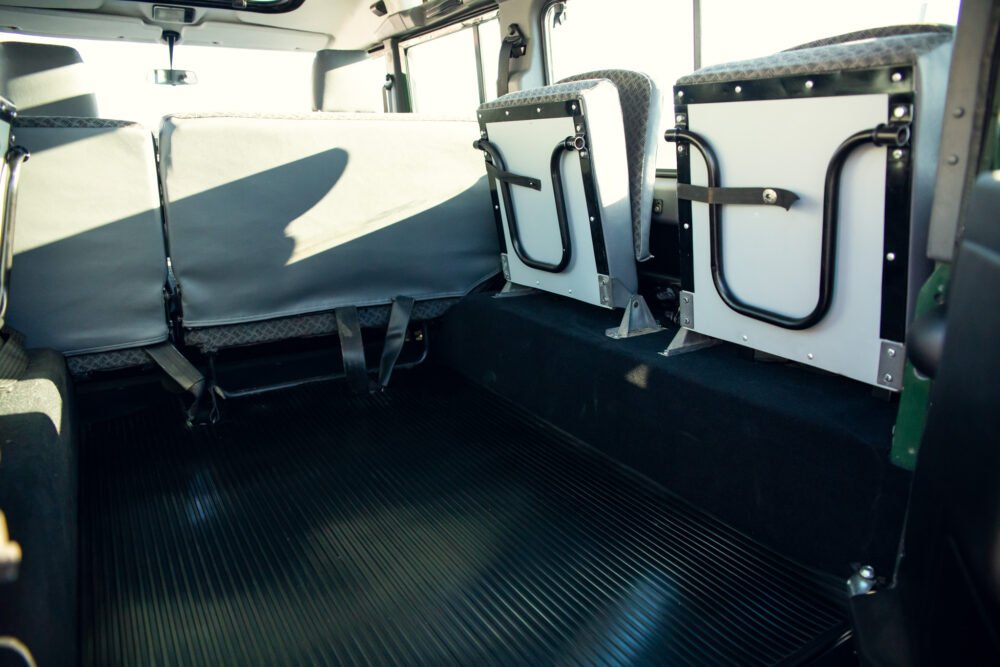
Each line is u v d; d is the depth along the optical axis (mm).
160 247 2633
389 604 1644
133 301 2637
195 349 2990
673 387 1956
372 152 2830
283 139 2672
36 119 2357
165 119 2531
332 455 2426
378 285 3031
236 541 1927
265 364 3029
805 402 1688
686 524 1898
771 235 1679
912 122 1297
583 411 2355
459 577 1732
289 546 1896
